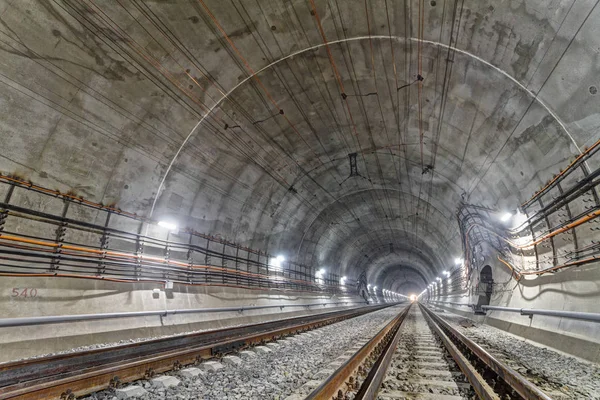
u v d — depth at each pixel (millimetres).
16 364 4094
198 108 9281
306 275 21203
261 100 10172
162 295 9500
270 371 5078
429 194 16344
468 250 15867
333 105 10953
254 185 13438
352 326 12430
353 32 8242
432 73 8758
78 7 6199
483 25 6855
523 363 5426
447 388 3871
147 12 6840
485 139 9320
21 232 6621
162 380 4285
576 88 6230
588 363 5383
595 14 5340
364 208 21484
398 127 11719
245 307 12547
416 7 7242
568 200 7031
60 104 6867
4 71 5949
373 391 3480
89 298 7492
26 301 6332
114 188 8586
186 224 11188
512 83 7328
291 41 8469
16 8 5688
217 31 7758
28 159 6707
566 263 7145
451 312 22781
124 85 7629
